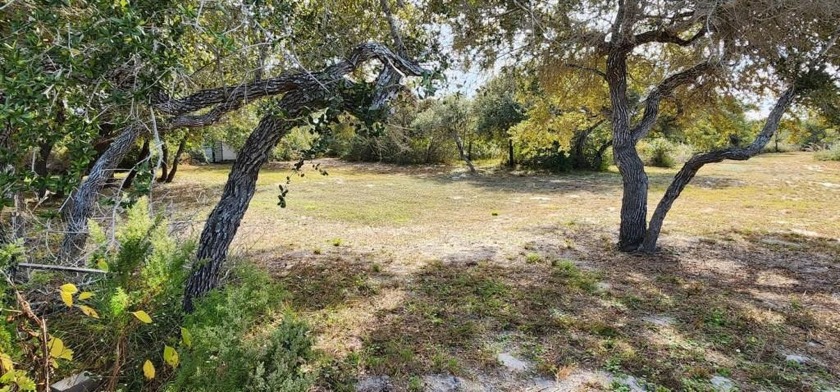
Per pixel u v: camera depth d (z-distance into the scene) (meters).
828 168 17.34
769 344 3.02
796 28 4.32
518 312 3.55
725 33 4.57
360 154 22.62
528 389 2.48
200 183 14.23
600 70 6.27
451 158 21.78
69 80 1.62
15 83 1.36
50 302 2.32
